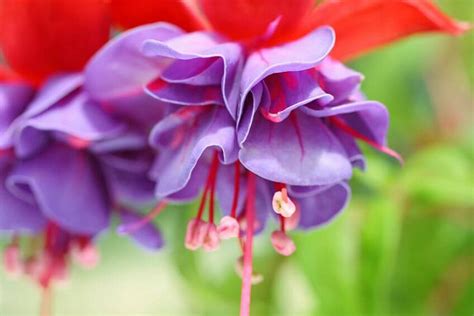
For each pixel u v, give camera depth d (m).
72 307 0.40
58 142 0.25
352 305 0.27
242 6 0.22
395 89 0.30
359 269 0.27
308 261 0.27
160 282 0.41
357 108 0.22
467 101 0.31
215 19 0.23
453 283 0.30
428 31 0.23
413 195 0.28
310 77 0.22
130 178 0.25
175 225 0.28
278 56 0.22
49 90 0.24
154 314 0.39
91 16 0.24
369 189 0.28
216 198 0.25
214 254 0.29
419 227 0.29
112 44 0.23
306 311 0.29
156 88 0.23
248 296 0.22
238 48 0.22
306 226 0.24
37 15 0.24
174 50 0.22
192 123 0.23
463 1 0.30
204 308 0.30
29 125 0.24
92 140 0.25
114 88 0.24
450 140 0.30
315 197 0.24
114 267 0.41
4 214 0.25
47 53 0.24
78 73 0.24
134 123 0.24
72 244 0.26
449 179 0.27
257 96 0.22
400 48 0.30
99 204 0.25
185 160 0.22
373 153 0.28
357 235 0.27
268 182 0.24
